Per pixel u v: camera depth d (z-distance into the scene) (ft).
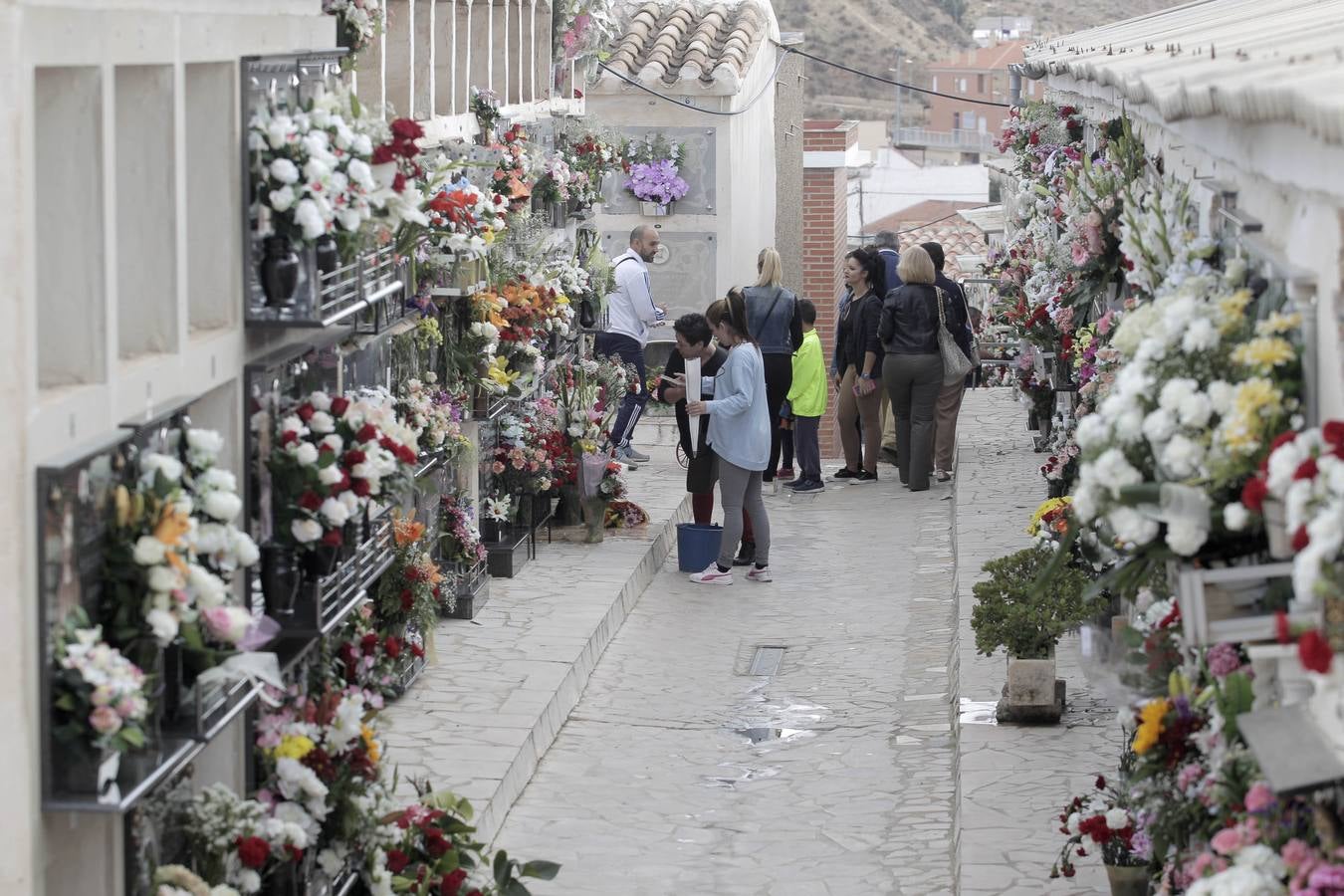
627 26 69.87
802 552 49.34
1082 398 34.86
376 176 23.07
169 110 18.61
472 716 31.60
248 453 20.90
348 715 22.43
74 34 15.92
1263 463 13.60
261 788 21.36
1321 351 13.48
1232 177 17.85
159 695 16.67
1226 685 15.76
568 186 47.21
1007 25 284.41
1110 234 27.37
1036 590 17.08
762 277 56.59
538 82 47.78
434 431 32.22
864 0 307.17
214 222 20.52
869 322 56.95
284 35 22.75
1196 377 14.78
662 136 64.18
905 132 274.36
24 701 14.96
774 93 81.71
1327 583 11.81
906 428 57.41
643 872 26.81
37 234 16.55
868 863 27.14
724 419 44.50
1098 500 14.99
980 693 32.96
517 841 27.99
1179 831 17.67
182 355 18.95
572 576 42.42
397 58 32.81
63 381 16.65
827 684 37.19
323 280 21.89
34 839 15.19
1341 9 24.70
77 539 15.83
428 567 32.17
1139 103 20.47
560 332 43.11
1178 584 15.16
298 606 21.72
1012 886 23.88
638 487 53.36
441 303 36.24
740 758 32.53
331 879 22.50
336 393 24.66
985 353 67.87
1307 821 13.99
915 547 49.75
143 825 18.06
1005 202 69.97
